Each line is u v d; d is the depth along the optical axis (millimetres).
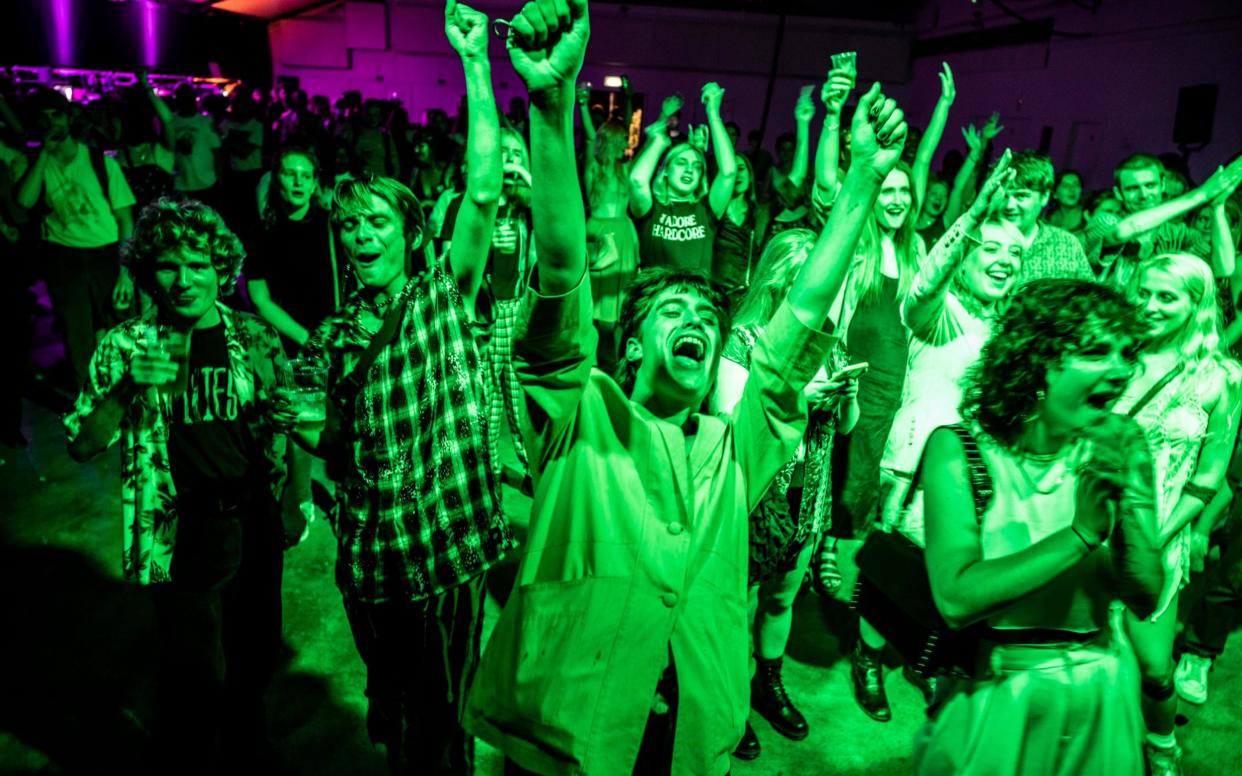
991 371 1771
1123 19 12523
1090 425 1663
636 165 5547
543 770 1592
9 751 2770
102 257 5676
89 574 3887
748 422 1731
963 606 1660
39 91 5332
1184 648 3320
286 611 3672
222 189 9414
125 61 15531
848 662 3502
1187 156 11281
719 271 5547
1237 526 3100
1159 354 2637
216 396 2354
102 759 2756
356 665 3350
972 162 6004
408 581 2258
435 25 19859
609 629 1577
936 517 1786
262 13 18938
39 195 5379
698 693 1615
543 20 1304
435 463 2256
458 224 2314
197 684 2426
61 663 3248
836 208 1604
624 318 1748
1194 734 3135
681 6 19156
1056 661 1755
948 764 1840
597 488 1628
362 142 11039
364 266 2283
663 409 1726
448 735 2438
